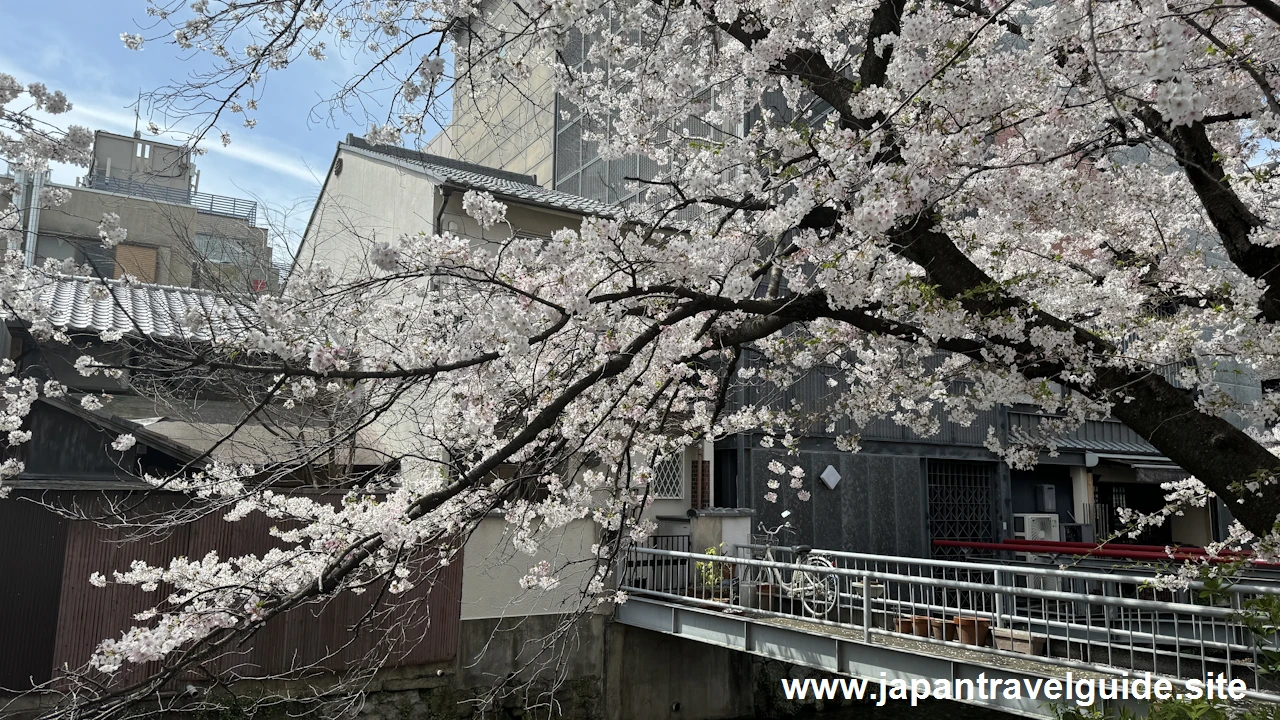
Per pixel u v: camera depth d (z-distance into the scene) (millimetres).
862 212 3328
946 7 5246
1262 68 4582
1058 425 5496
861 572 8336
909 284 4129
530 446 5617
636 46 5625
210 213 18359
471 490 5039
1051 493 15406
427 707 9750
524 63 5008
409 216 12477
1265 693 5301
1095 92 4020
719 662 12117
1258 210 5758
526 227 11922
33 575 7848
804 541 12742
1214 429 3943
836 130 4379
